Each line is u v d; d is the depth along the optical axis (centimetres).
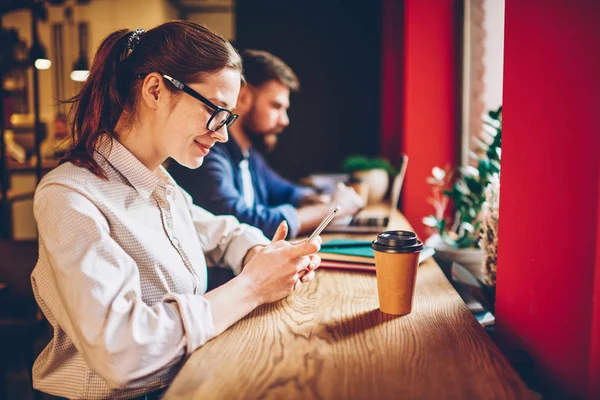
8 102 433
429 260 143
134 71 103
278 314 101
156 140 104
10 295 158
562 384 83
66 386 99
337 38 478
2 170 296
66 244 86
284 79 220
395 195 242
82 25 683
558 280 84
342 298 111
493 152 144
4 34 370
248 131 226
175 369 90
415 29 268
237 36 488
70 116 110
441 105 270
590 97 75
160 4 680
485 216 131
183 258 110
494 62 222
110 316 82
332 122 482
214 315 91
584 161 76
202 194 183
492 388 71
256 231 142
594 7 74
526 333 98
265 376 75
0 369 160
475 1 249
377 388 71
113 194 100
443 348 84
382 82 431
